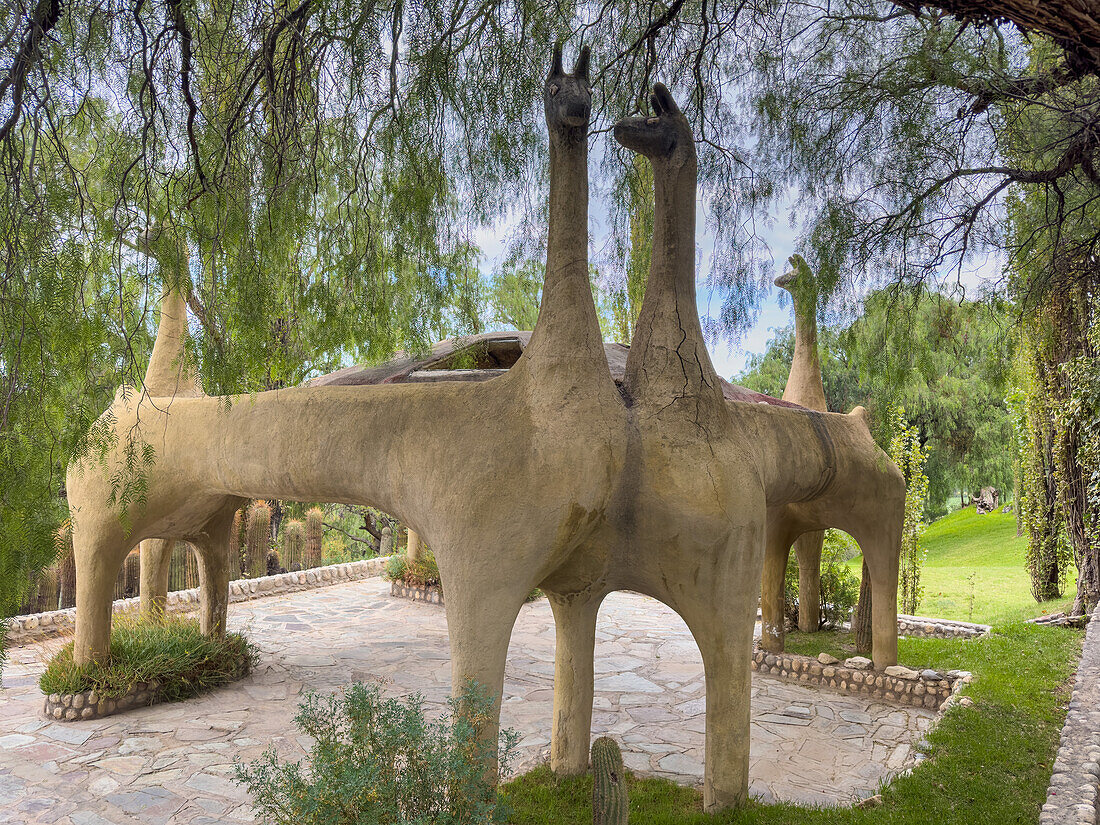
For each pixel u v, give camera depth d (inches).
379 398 187.6
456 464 170.1
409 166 183.8
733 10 207.5
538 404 171.6
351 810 133.9
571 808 201.3
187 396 270.5
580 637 222.1
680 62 226.1
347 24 165.9
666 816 194.7
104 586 283.4
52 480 146.7
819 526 333.7
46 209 142.1
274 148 173.3
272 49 171.6
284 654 378.3
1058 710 272.7
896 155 184.9
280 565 683.4
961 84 174.2
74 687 277.4
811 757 253.3
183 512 277.4
